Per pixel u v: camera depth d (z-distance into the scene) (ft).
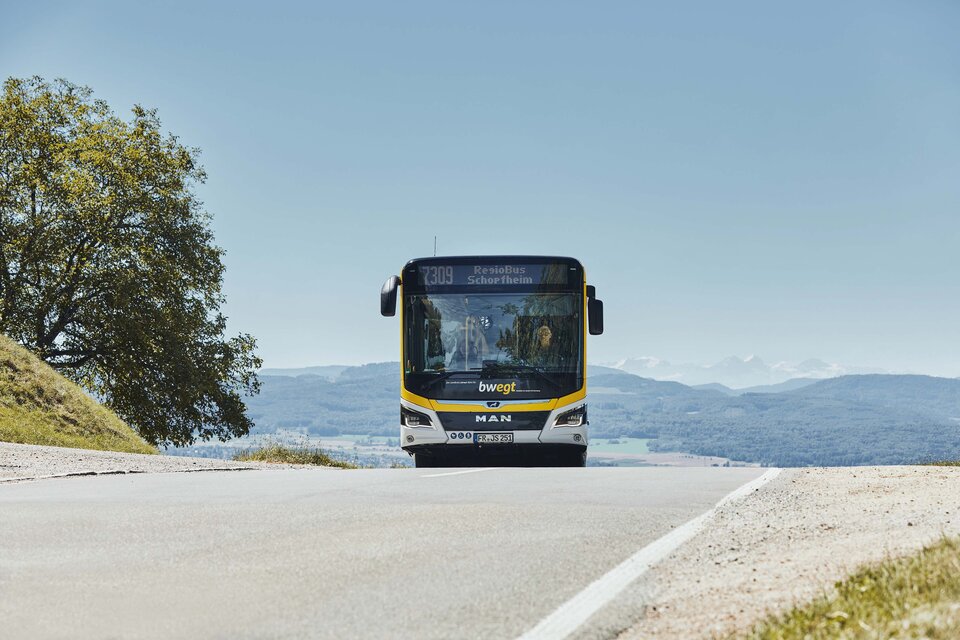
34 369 94.43
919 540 22.63
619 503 33.32
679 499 34.78
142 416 139.44
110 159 144.15
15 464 50.42
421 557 22.90
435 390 61.21
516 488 39.19
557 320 61.82
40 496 35.40
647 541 25.21
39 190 145.89
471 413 60.80
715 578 20.27
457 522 28.48
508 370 61.11
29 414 86.38
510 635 16.06
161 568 21.56
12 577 20.54
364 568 21.61
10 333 137.18
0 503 32.81
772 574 20.11
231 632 16.21
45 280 140.67
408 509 31.40
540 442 60.70
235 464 61.82
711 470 53.47
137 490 38.04
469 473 49.49
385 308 60.59
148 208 143.84
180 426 143.43
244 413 147.23
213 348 144.87
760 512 30.50
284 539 25.39
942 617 14.03
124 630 16.31
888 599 15.66
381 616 17.31
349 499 34.42
